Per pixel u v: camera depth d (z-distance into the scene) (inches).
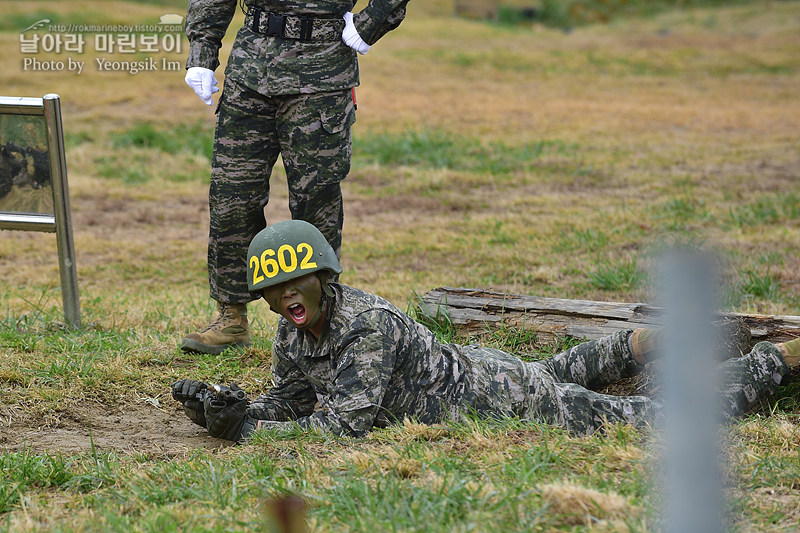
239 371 543.5
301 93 526.6
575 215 1142.3
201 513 301.0
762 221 1078.4
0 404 470.9
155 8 2856.8
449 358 411.8
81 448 417.1
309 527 276.7
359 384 386.9
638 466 325.7
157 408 485.4
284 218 1206.9
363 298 399.2
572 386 421.4
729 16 3878.0
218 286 572.7
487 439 364.8
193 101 1927.9
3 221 624.1
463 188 1349.7
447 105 2028.8
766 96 2276.1
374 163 1501.0
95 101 1870.1
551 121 1894.7
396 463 338.0
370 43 530.0
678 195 1244.5
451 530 270.4
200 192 1337.4
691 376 151.8
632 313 534.6
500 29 3253.0
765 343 425.7
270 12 526.6
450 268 892.6
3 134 612.4
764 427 391.5
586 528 271.0
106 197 1291.8
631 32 3518.7
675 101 2188.7
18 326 623.5
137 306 705.0
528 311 561.6
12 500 333.1
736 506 290.7
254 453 374.6
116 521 296.4
